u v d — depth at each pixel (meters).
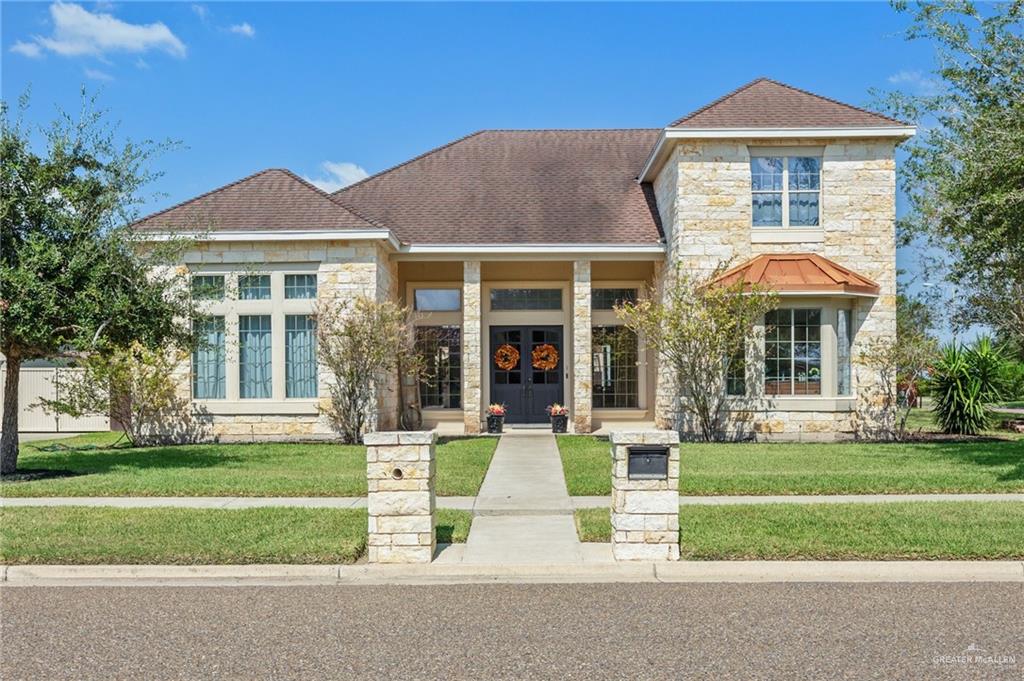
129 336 14.15
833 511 10.16
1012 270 15.77
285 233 18.72
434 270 22.66
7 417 13.97
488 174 24.11
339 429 18.84
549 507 11.12
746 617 6.67
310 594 7.52
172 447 17.95
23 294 12.59
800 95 19.91
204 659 5.80
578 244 20.73
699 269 18.89
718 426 18.50
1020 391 30.02
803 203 19.05
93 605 7.18
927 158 16.98
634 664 5.63
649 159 21.33
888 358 18.42
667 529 8.32
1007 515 9.82
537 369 23.02
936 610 6.82
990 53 14.95
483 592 7.56
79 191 13.40
